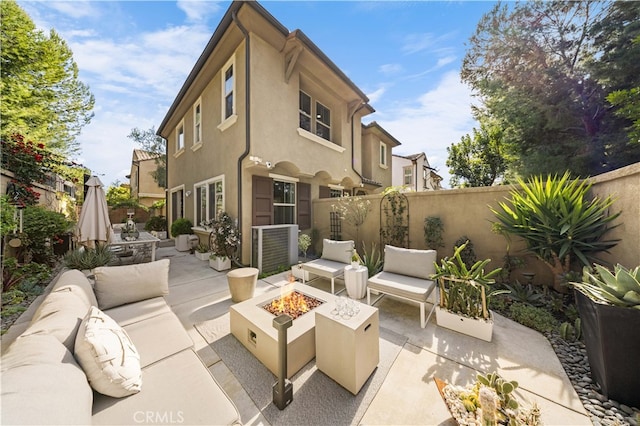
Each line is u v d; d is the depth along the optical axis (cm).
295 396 221
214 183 831
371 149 1266
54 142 1066
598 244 336
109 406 150
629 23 521
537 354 282
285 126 720
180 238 932
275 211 781
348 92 920
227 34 656
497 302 395
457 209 538
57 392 117
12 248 550
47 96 947
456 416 181
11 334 311
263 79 658
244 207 684
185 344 226
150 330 248
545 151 653
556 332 324
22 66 857
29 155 638
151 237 766
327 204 852
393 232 638
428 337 320
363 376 232
